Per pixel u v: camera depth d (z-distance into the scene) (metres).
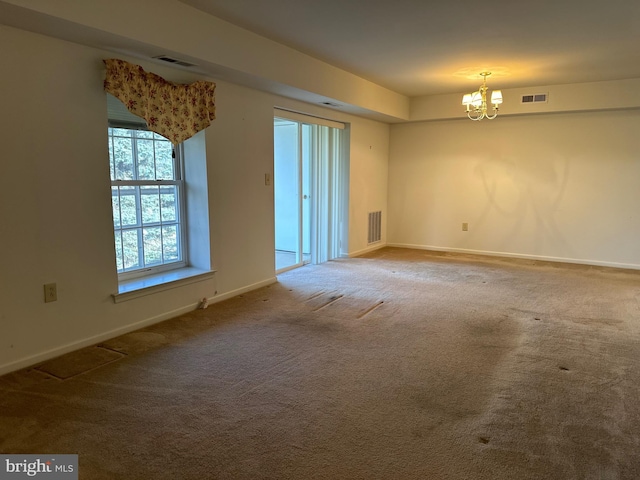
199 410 2.22
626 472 1.77
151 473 1.76
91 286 3.02
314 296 4.29
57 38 2.70
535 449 1.92
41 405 2.25
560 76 5.11
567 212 5.94
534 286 4.69
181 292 3.70
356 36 3.68
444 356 2.90
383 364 2.77
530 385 2.51
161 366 2.72
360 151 6.33
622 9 3.06
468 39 3.74
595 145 5.66
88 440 1.97
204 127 3.67
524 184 6.18
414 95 6.38
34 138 2.64
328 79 4.62
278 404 2.29
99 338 3.09
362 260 6.11
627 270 5.50
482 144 6.39
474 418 2.17
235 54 3.46
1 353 2.59
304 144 5.93
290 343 3.10
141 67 3.12
